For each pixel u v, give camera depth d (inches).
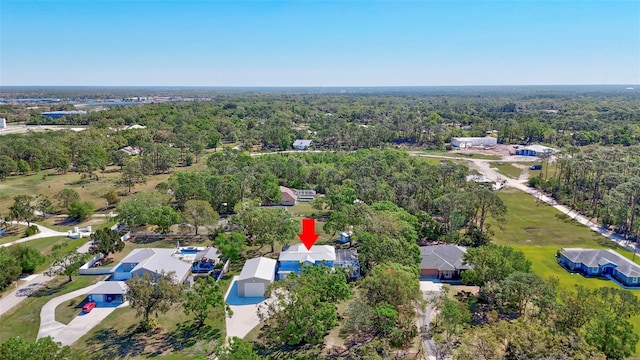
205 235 2947.8
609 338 1481.3
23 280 2261.3
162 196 3410.4
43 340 1362.0
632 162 3946.9
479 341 1434.5
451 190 3440.0
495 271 2006.6
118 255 2593.5
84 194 3944.4
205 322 1863.9
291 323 1610.5
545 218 3454.7
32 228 2925.7
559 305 1657.2
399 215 2802.7
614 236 3065.9
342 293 1844.2
